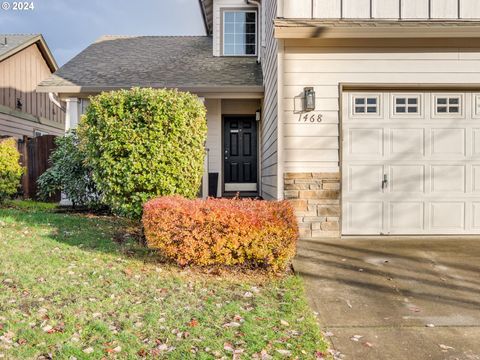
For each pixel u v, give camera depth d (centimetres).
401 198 640
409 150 639
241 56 1146
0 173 858
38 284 387
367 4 628
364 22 615
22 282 388
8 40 1502
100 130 572
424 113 637
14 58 1448
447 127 639
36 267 434
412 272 469
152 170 565
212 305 363
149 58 1159
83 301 355
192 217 439
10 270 419
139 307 350
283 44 621
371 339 315
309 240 612
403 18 628
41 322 312
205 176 917
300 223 629
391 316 357
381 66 623
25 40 1496
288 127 628
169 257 473
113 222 706
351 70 623
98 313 334
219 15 1142
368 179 639
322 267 485
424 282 438
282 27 596
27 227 617
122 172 570
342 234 637
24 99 1509
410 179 639
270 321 336
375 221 640
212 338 302
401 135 638
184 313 342
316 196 628
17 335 291
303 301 381
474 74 623
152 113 562
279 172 628
